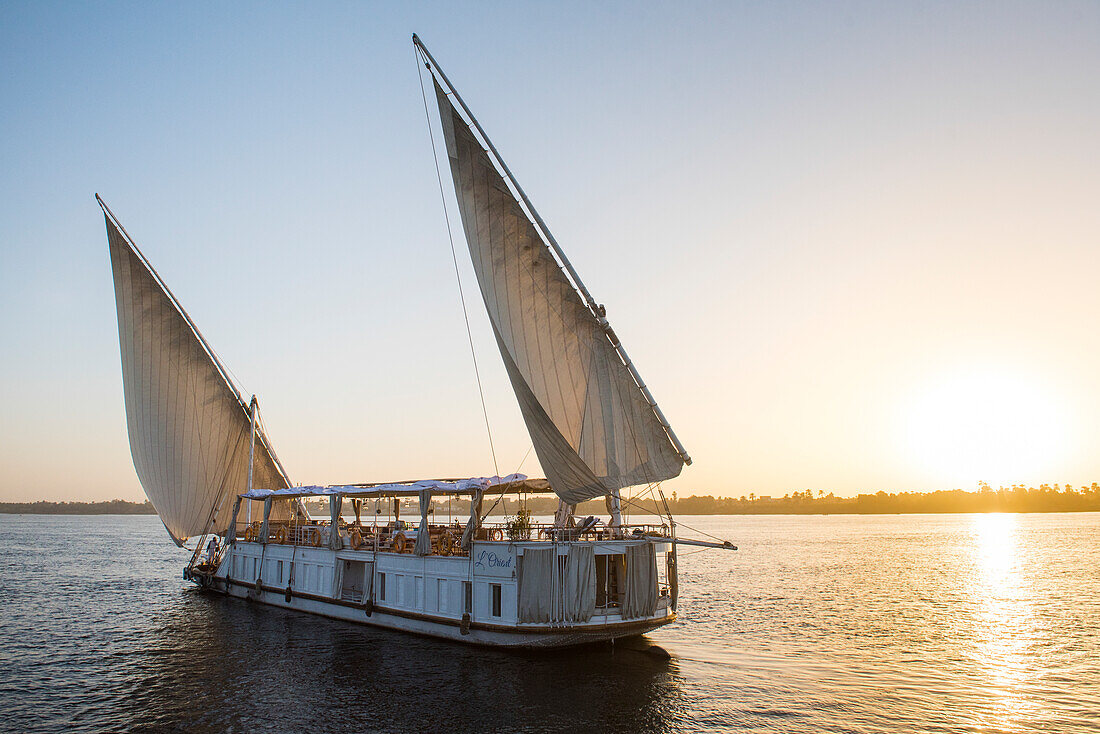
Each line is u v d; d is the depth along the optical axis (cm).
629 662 3678
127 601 6131
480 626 3684
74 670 3688
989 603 6275
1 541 16312
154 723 2861
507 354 4134
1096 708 3094
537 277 4322
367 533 4972
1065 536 18012
